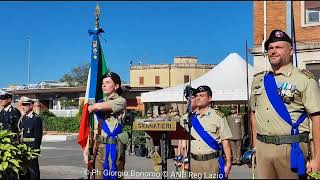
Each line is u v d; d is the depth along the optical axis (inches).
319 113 160.6
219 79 538.9
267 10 553.0
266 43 169.6
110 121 188.5
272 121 164.1
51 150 489.1
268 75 168.4
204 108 208.7
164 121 193.3
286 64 165.8
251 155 183.8
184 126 203.0
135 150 433.7
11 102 299.0
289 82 163.2
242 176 199.5
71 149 488.4
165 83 1144.8
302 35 549.3
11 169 237.9
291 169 161.3
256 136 171.5
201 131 205.2
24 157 251.8
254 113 175.0
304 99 161.8
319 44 526.3
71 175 255.6
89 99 199.6
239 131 410.9
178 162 217.6
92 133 191.3
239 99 512.1
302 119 163.0
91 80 203.0
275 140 163.5
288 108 162.9
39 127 300.0
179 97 556.7
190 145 199.9
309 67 534.3
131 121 197.2
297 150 160.2
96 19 208.7
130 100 850.1
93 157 189.3
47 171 313.0
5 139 244.8
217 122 206.2
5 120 295.7
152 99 583.5
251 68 548.1
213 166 204.1
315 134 161.3
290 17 354.9
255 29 555.8
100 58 207.2
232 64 550.6
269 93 164.9
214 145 205.5
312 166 161.9
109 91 190.4
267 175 166.7
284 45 164.6
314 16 543.2
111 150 185.6
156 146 205.5
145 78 1230.9
